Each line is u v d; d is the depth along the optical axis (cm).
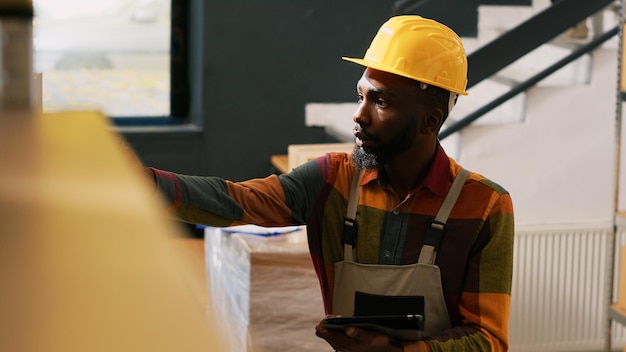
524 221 539
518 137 534
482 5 593
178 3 583
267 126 588
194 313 25
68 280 25
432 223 195
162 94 592
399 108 193
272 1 575
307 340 335
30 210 28
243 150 588
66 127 39
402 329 182
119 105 588
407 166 197
